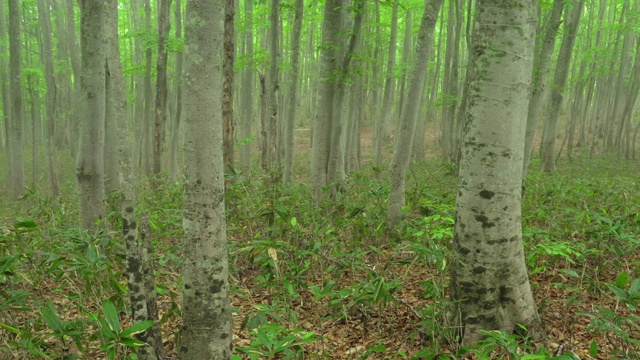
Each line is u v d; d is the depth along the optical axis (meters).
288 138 8.36
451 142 14.93
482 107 3.17
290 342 2.81
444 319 3.44
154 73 14.27
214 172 2.44
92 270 3.25
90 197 5.38
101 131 5.38
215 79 2.37
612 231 4.29
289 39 19.77
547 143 14.33
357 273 5.10
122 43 22.28
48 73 12.06
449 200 6.85
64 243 4.51
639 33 16.11
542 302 4.11
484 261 3.30
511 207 3.27
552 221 5.46
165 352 3.12
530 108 7.84
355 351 3.62
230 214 6.10
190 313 2.55
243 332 3.98
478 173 3.24
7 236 3.57
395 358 3.04
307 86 30.27
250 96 14.95
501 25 3.05
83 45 5.10
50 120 12.13
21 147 11.51
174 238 6.10
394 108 29.12
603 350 3.43
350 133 13.27
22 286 4.33
